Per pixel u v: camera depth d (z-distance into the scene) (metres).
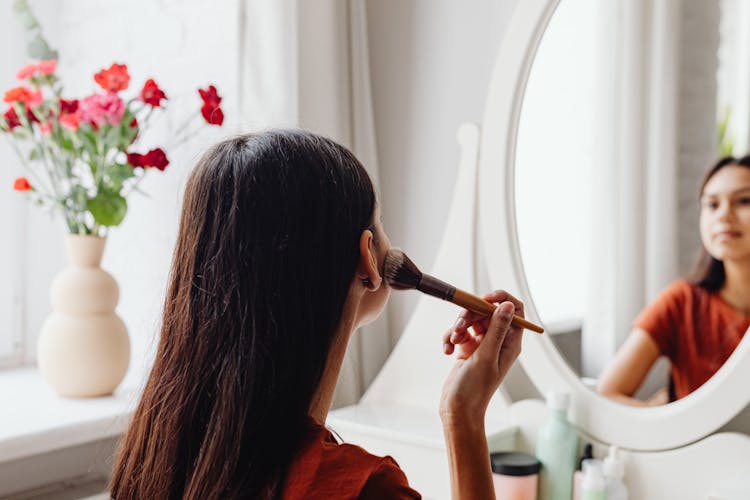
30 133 1.44
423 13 1.49
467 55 1.43
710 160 1.07
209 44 1.52
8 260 1.71
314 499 0.61
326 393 0.70
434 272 1.40
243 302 0.65
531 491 1.18
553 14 1.23
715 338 1.08
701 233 1.08
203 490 0.64
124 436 0.76
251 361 0.65
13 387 1.55
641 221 1.14
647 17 1.13
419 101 1.50
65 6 1.79
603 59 1.17
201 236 0.69
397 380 1.44
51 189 1.76
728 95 1.05
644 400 1.15
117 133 1.39
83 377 1.44
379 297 0.76
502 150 1.29
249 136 0.71
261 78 1.46
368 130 1.54
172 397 0.69
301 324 0.65
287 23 1.44
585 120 1.19
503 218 1.29
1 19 1.67
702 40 1.08
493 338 0.74
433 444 1.21
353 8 1.53
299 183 0.66
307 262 0.66
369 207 0.71
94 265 1.45
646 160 1.13
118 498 0.74
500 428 1.26
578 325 1.21
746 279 1.05
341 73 1.51
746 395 1.05
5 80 1.69
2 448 1.23
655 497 1.14
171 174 1.57
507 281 1.28
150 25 1.62
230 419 0.65
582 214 1.20
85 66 1.75
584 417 1.20
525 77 1.26
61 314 1.45
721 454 1.08
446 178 1.47
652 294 1.13
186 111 1.55
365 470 0.63
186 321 0.69
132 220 1.65
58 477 1.42
